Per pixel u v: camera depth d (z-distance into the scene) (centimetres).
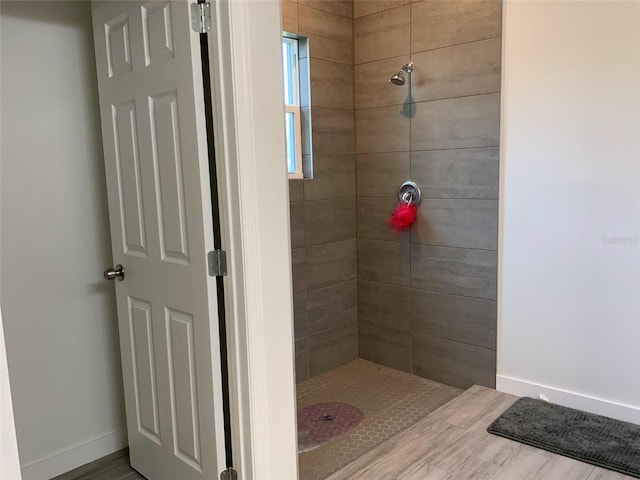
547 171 267
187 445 195
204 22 162
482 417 265
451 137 301
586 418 258
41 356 228
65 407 236
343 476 219
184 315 186
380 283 350
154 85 181
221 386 180
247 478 177
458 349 315
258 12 160
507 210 284
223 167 165
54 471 233
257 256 167
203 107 167
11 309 218
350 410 291
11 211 215
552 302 273
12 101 212
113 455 250
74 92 230
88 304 241
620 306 252
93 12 208
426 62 306
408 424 274
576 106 255
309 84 314
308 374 335
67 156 230
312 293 332
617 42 240
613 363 257
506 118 278
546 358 279
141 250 204
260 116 164
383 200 339
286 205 176
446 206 308
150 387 211
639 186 241
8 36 210
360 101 342
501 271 290
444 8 294
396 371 346
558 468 218
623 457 222
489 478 212
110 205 218
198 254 175
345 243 351
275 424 179
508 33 271
